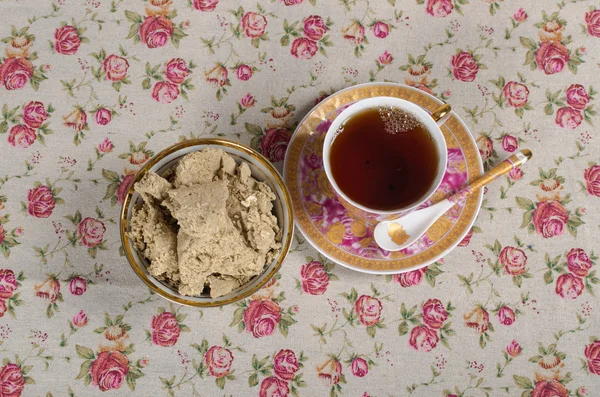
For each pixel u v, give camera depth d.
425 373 0.62
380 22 0.66
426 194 0.58
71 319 0.63
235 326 0.63
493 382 0.62
